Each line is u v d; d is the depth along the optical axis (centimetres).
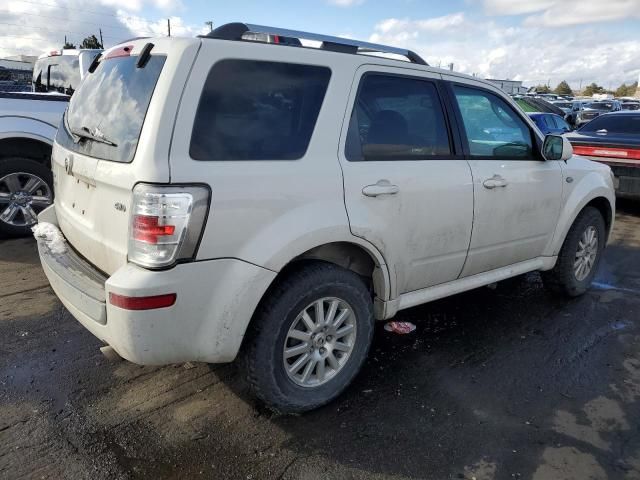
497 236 388
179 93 244
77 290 266
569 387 338
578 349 388
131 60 281
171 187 235
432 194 333
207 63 253
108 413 297
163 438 278
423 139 339
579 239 464
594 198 470
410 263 335
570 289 474
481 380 343
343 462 264
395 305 335
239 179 253
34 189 593
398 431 289
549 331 417
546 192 419
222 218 247
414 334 405
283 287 276
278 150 272
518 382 342
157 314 238
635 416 308
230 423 291
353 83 303
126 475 251
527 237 417
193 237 241
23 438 274
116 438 276
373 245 306
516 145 404
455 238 356
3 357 352
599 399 325
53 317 411
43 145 598
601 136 860
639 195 795
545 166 421
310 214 275
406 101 333
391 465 263
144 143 239
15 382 324
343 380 312
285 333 279
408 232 325
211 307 253
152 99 246
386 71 323
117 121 265
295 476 254
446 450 275
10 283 474
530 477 258
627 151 794
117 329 241
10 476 247
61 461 258
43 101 605
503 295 492
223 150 254
